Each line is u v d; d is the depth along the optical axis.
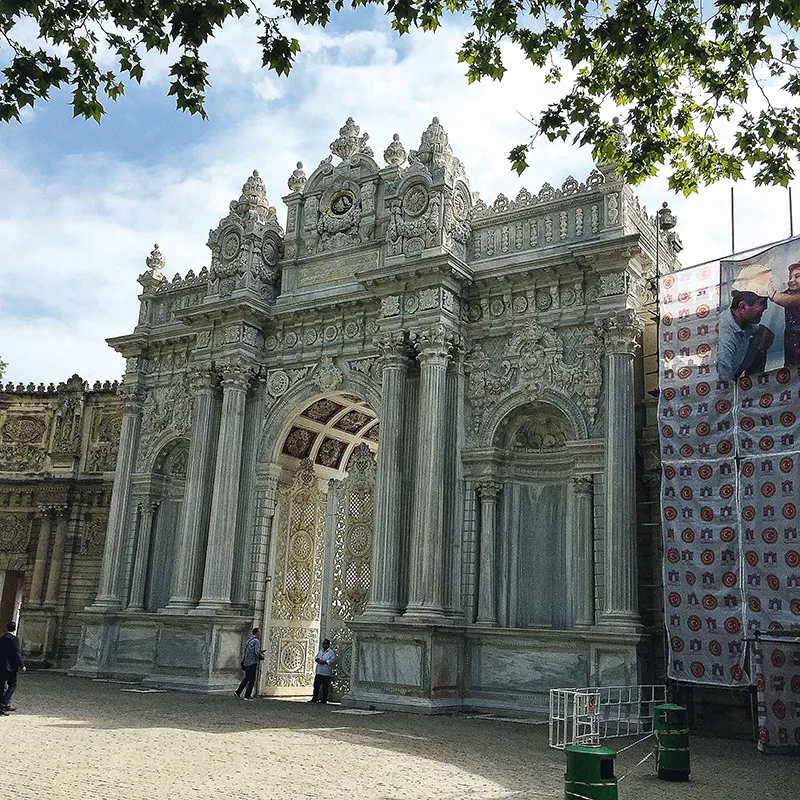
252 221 36.19
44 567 44.53
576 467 27.89
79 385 46.38
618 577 25.69
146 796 12.51
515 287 30.34
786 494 22.52
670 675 23.81
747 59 15.88
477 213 32.09
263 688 33.06
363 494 33.91
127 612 36.38
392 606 28.67
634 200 29.95
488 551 28.95
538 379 29.14
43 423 47.00
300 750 17.80
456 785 14.48
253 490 34.56
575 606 27.62
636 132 17.03
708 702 24.84
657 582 26.95
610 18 15.55
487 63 16.34
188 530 34.31
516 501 29.83
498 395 29.91
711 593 23.53
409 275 30.39
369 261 33.78
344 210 35.28
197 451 35.03
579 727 23.48
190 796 12.66
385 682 27.59
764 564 22.52
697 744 22.27
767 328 23.61
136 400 39.22
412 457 30.52
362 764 16.27
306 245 35.78
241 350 34.78
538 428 30.20
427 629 26.94
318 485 37.28
